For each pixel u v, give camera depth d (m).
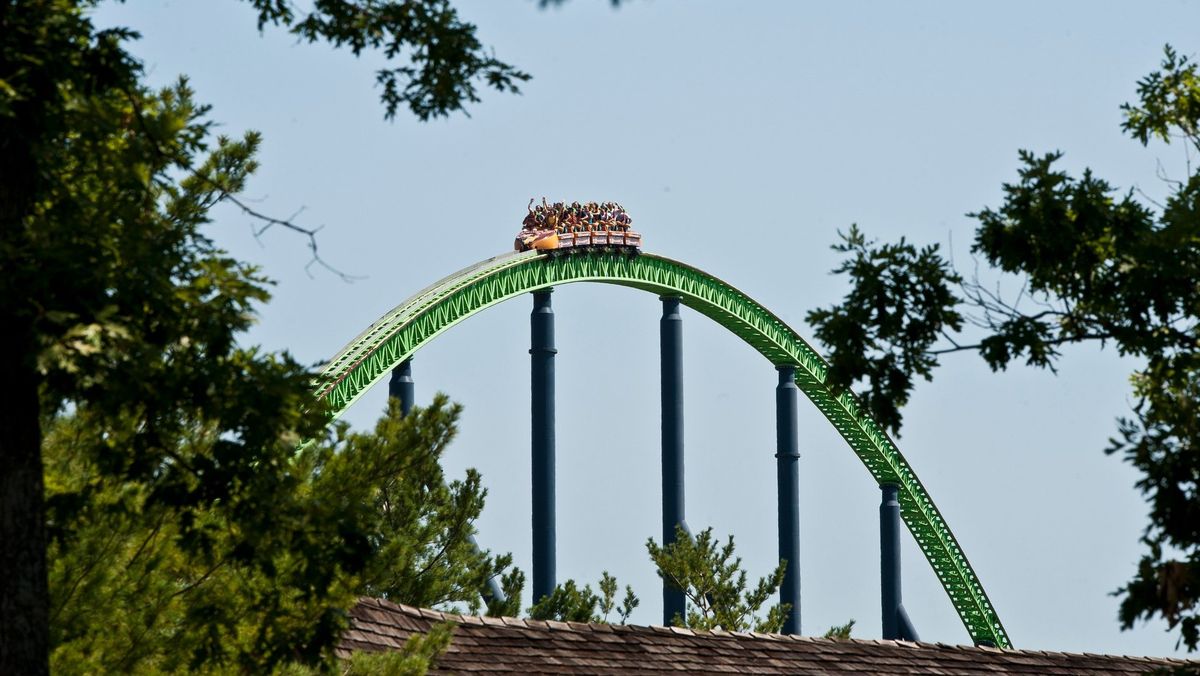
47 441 66.44
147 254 52.00
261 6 56.00
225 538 67.62
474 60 56.25
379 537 57.91
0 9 52.06
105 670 64.94
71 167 57.31
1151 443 54.12
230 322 53.31
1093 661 94.75
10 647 50.50
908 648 91.50
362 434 77.19
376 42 56.50
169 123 55.44
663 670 83.00
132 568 67.19
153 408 54.69
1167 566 53.03
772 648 87.94
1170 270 56.91
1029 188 60.00
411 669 71.94
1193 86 65.31
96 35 53.28
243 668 63.06
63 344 49.19
